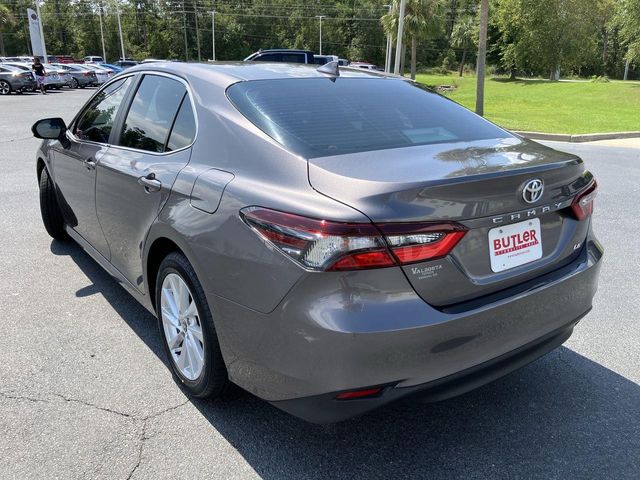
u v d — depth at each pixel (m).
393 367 2.08
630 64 75.06
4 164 9.02
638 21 33.88
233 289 2.31
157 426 2.67
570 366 3.31
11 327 3.61
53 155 4.55
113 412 2.77
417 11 42.41
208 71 3.07
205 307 2.54
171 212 2.70
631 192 7.93
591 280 2.72
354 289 2.02
